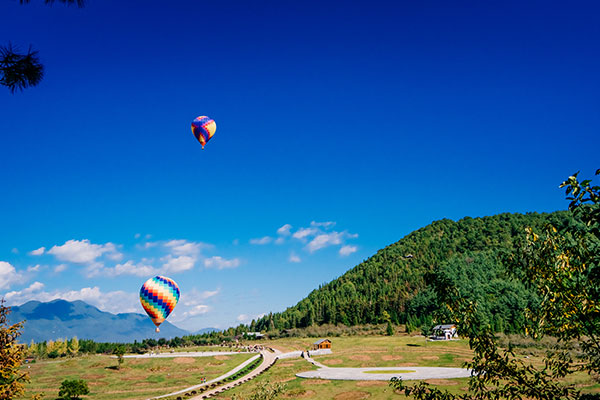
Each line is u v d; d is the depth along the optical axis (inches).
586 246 355.9
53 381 3769.7
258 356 5024.6
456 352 4264.3
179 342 7317.9
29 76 393.4
